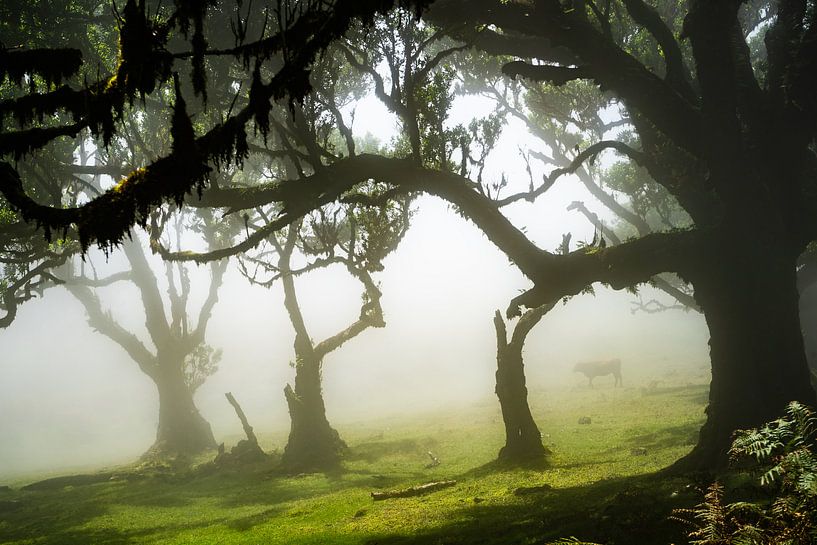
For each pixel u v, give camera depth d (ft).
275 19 69.36
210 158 27.55
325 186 63.87
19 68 34.30
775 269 54.65
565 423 111.45
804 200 57.77
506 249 61.67
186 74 74.84
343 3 27.14
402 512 58.54
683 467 55.62
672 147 69.72
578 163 69.51
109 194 27.25
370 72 67.82
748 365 54.60
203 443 138.62
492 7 60.64
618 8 90.68
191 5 28.43
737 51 60.08
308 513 65.36
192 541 57.11
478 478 74.59
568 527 39.91
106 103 30.35
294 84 27.94
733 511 20.88
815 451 37.11
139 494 92.63
